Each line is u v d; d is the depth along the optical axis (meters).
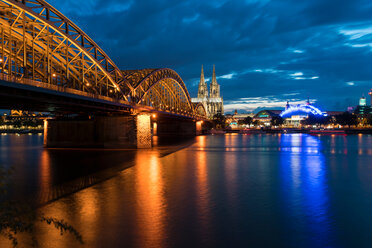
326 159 49.72
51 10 44.06
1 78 33.75
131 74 80.56
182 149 71.12
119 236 15.34
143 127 72.69
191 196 23.70
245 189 26.25
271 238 15.12
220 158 51.47
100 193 24.78
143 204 21.33
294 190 25.84
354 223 17.25
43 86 40.50
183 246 14.20
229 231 16.08
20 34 41.31
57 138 73.12
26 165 42.34
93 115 76.31
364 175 33.53
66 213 19.14
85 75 60.72
